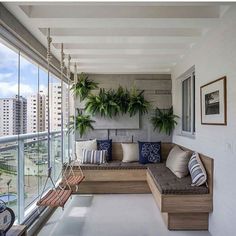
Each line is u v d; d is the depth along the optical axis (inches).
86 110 235.0
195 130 160.2
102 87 239.0
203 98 141.3
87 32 137.3
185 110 203.2
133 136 240.1
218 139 121.5
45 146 167.2
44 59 151.2
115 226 140.1
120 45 162.9
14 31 109.1
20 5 101.7
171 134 237.3
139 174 201.3
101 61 197.3
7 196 113.7
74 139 236.2
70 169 194.9
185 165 159.9
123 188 203.9
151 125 239.3
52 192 144.3
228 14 109.3
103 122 237.9
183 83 209.8
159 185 138.4
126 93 237.6
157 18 114.2
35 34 134.4
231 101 106.8
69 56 177.0
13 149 119.6
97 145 225.6
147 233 131.3
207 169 135.1
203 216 135.3
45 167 167.3
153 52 173.2
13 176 119.6
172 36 140.2
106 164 206.4
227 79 110.9
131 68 223.6
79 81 230.5
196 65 155.9
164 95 238.8
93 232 132.8
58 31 136.4
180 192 131.6
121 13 113.2
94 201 184.2
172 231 133.8
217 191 123.4
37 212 140.5
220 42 118.5
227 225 111.4
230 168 108.0
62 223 144.6
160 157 215.5
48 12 113.0
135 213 159.8
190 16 114.3
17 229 85.7
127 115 238.2
